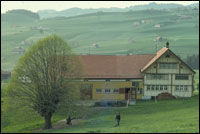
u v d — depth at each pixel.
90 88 113.88
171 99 113.31
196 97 114.44
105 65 119.88
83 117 91.88
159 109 94.94
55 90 83.12
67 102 84.06
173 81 116.06
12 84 83.69
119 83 114.81
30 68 84.56
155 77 115.69
